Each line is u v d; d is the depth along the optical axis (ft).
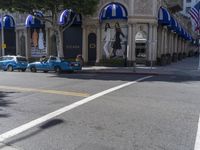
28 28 127.54
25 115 29.37
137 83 55.88
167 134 22.88
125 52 107.34
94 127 24.97
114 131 23.79
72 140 21.75
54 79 64.18
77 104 34.50
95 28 111.55
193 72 84.02
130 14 103.86
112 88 48.24
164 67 102.32
